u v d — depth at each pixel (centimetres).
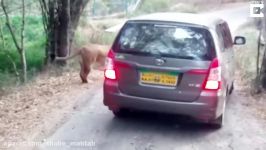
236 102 1188
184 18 978
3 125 991
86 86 1314
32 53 1742
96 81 1380
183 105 926
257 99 1208
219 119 981
